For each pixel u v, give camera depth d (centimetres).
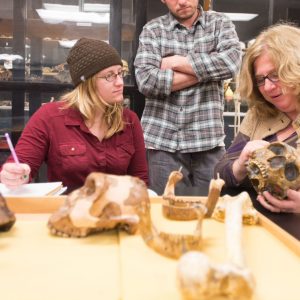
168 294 55
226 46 212
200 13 222
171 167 221
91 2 271
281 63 134
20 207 95
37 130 159
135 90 268
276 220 105
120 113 161
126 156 167
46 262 66
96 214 78
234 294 49
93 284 58
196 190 139
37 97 270
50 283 58
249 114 165
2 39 265
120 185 81
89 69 149
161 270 63
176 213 89
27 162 155
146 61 213
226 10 300
